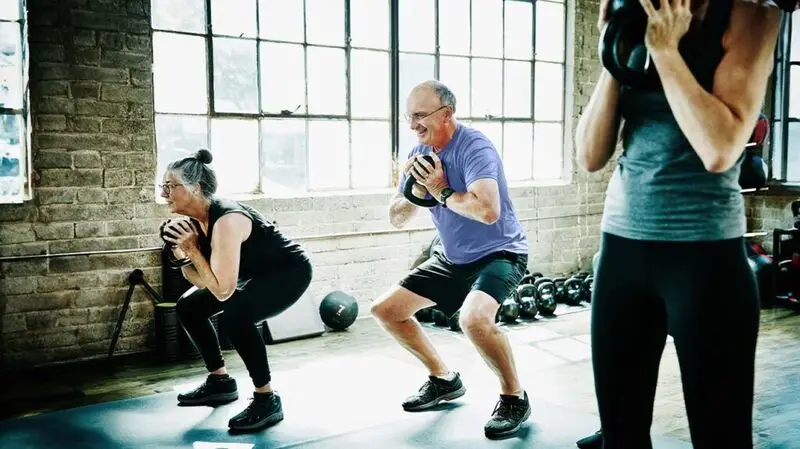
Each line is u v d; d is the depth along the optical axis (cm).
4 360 420
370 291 548
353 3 539
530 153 649
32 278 425
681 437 304
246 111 504
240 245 307
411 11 568
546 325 527
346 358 440
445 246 318
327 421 326
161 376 410
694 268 133
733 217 135
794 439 301
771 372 404
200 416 336
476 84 609
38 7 415
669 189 136
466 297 313
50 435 314
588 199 668
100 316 446
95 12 432
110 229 445
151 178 457
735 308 133
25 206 420
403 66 569
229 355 451
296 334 486
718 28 130
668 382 384
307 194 527
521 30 630
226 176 500
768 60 130
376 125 560
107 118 441
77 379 405
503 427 301
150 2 451
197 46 481
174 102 476
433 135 307
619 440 147
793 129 647
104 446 300
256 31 501
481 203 287
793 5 136
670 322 141
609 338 145
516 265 309
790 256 612
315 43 526
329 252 527
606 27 134
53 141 425
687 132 127
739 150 127
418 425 318
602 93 150
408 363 428
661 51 125
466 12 596
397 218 343
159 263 461
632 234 140
